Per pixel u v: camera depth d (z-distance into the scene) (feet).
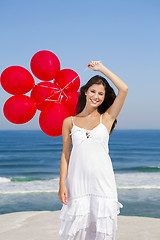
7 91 11.27
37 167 87.25
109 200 8.45
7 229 16.57
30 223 17.66
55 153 130.52
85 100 9.86
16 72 11.00
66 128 9.26
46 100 11.18
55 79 11.80
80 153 8.68
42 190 45.83
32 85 11.39
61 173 9.06
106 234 8.36
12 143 204.13
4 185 51.37
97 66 8.75
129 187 47.60
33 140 240.73
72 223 8.65
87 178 8.57
